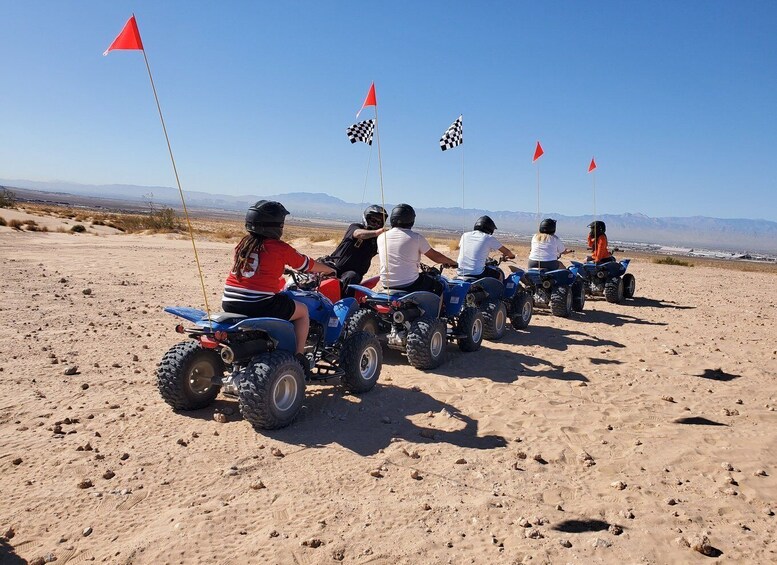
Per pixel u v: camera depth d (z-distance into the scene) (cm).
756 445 507
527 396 625
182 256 2105
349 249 752
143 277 1465
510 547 338
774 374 746
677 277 2109
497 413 570
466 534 351
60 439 470
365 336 612
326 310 596
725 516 385
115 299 1117
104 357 710
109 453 447
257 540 336
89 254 2044
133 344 779
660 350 869
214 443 473
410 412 568
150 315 978
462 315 809
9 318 888
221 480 411
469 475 432
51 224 3778
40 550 321
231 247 2862
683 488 423
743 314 1241
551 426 540
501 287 924
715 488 424
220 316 480
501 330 915
